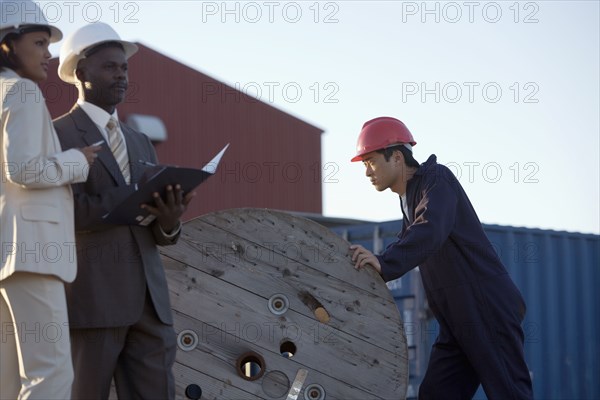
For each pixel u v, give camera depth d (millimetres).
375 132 5637
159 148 19969
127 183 4535
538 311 10094
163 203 4270
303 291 5242
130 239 4434
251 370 5922
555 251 10375
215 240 5195
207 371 5121
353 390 5215
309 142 23734
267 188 22609
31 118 4039
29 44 4238
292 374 5184
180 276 5145
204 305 5152
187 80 20703
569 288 10477
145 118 19625
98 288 4355
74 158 4113
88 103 4516
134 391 4484
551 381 10086
